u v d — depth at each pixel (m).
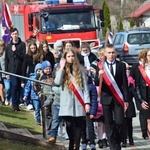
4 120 23.86
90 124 19.58
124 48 49.88
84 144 19.72
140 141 22.09
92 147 19.70
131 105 20.83
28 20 45.41
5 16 35.34
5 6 35.44
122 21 113.75
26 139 18.03
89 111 17.69
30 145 18.00
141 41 49.88
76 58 17.52
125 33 50.44
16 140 17.86
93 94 18.14
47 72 22.41
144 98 20.00
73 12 43.06
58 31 42.56
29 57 26.45
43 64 22.41
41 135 20.94
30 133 20.61
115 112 18.66
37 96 24.22
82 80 17.52
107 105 18.66
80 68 17.56
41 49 26.20
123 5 113.75
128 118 21.08
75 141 17.75
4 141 17.59
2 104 29.56
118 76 18.64
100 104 19.70
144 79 19.86
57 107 19.33
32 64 26.42
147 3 115.88
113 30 115.25
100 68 18.75
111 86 18.56
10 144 17.44
